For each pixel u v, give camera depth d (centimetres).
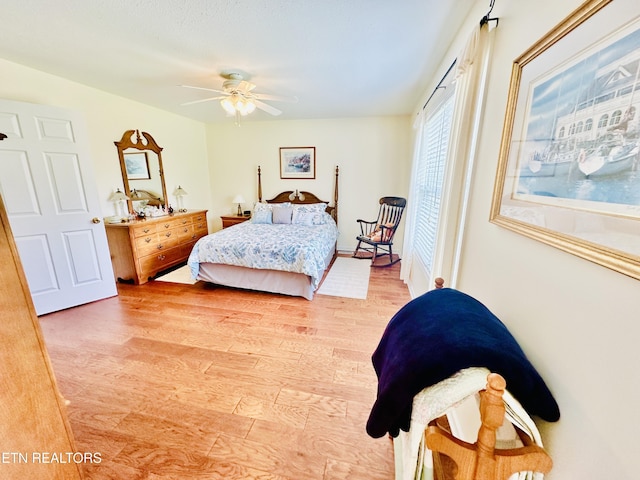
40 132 247
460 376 73
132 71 258
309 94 324
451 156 171
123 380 177
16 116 234
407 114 426
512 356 74
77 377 180
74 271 277
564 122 73
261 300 296
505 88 114
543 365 82
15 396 72
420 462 82
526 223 90
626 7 54
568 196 71
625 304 55
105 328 239
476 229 139
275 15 168
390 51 216
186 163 458
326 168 469
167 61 235
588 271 64
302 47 209
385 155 447
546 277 81
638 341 52
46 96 268
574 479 67
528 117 91
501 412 64
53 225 261
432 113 262
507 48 115
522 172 94
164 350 208
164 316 260
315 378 180
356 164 458
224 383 175
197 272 321
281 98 266
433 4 157
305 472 123
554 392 76
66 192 266
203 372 185
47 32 189
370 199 466
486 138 131
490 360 73
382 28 183
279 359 199
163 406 157
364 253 477
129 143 354
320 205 442
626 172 54
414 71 254
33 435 76
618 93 56
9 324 70
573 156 69
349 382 176
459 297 106
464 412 132
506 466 68
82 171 274
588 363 64
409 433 96
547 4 86
